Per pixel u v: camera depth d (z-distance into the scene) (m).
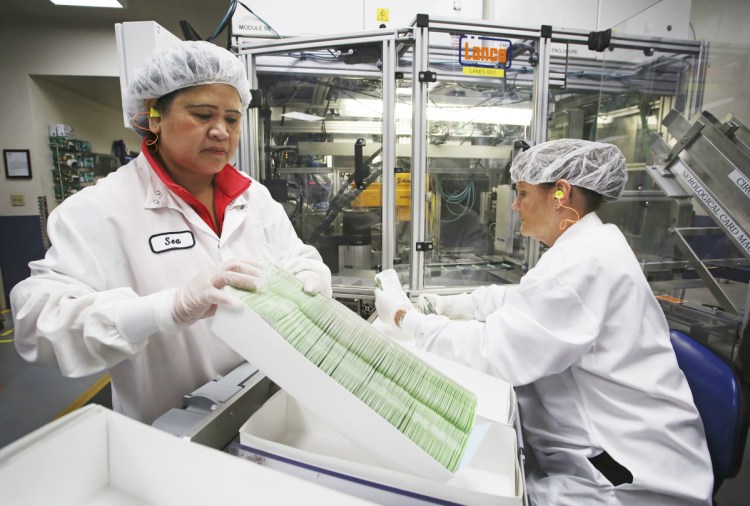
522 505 0.46
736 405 0.87
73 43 3.74
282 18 1.87
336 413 0.42
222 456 0.40
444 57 1.80
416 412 0.47
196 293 0.57
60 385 2.51
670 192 1.73
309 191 2.04
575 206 1.00
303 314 0.49
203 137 0.84
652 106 1.93
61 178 4.13
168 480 0.43
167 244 0.92
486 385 0.87
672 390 0.85
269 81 1.94
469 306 1.45
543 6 2.03
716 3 1.72
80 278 0.78
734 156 1.51
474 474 0.55
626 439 0.82
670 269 1.85
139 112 0.92
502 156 1.97
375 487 0.45
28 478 0.39
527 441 1.04
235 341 0.44
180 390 0.96
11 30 3.70
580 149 0.95
